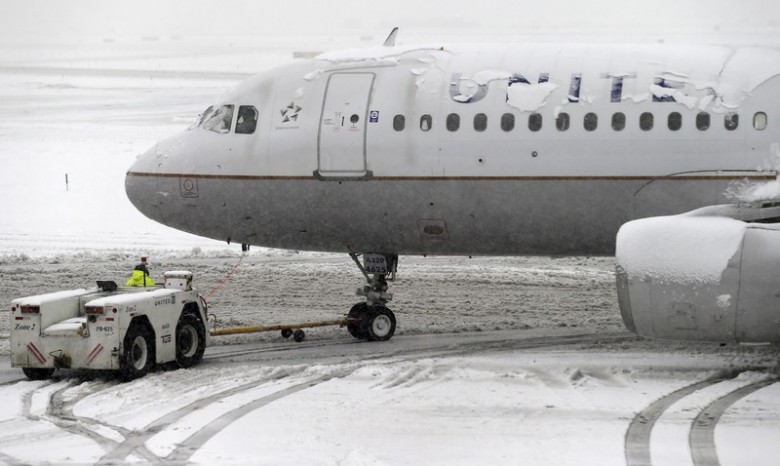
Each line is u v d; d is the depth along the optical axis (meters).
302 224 88.00
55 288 114.81
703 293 68.44
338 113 85.25
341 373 73.31
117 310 70.19
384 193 84.31
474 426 59.38
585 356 77.31
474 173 81.94
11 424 61.62
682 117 78.75
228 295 111.31
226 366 77.62
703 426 58.44
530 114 81.19
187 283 78.12
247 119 88.12
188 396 67.25
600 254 85.06
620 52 82.69
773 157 77.06
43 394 69.00
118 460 54.09
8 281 119.12
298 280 119.75
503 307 102.56
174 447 56.16
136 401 66.25
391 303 105.75
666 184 78.88
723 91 78.81
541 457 53.53
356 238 87.94
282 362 78.88
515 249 85.75
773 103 77.88
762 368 72.19
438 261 133.75
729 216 75.00
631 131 79.31
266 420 61.19
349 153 84.44
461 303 105.31
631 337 85.69
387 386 69.19
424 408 63.41
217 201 88.38
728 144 77.81
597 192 80.19
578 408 62.72
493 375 71.44
